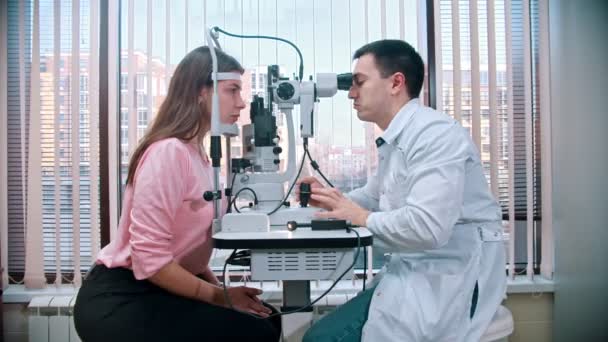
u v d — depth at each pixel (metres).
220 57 1.23
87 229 1.90
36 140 1.84
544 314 1.94
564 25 1.77
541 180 1.93
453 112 1.87
